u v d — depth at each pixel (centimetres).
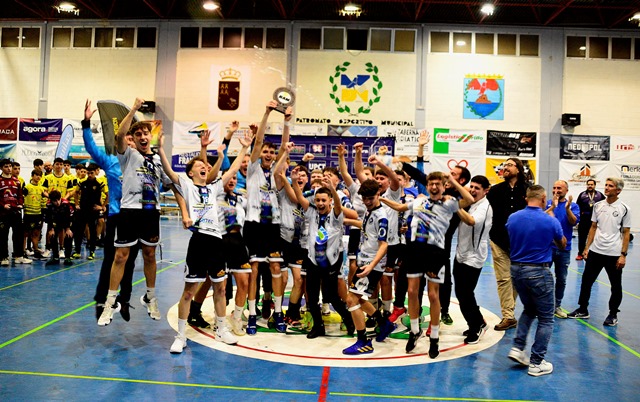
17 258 845
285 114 517
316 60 1748
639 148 1706
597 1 1594
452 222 451
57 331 471
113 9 1786
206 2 1596
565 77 1720
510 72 1723
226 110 1761
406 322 534
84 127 470
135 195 434
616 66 1716
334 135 1728
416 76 1736
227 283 575
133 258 461
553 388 360
